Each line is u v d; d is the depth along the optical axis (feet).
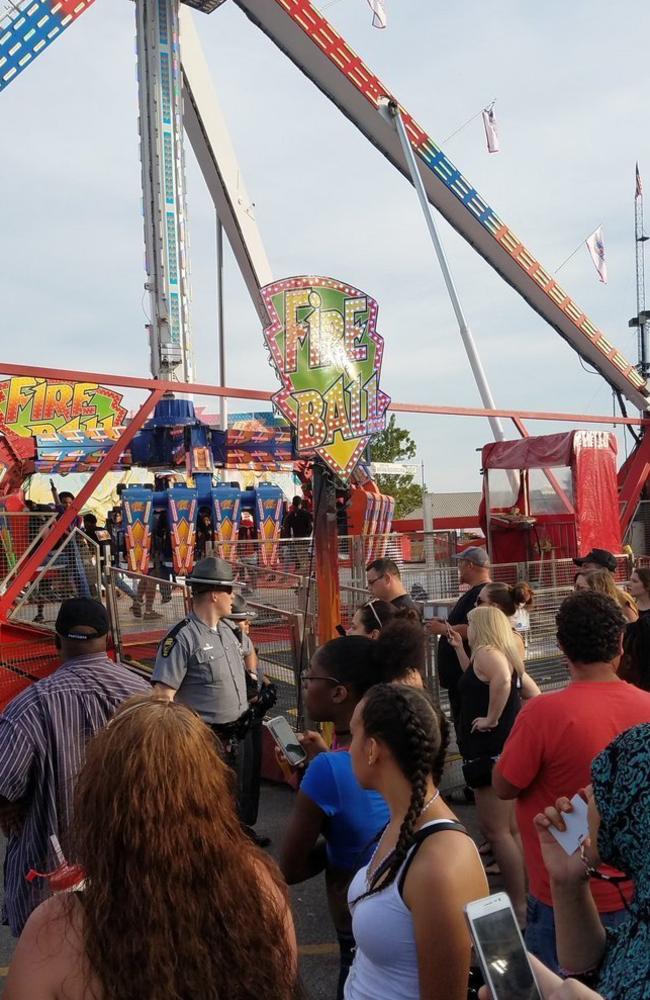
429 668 25.34
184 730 5.74
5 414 95.40
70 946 5.31
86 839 5.44
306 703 11.77
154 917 5.21
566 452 45.98
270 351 25.20
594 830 7.18
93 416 100.12
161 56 66.95
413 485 174.70
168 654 17.54
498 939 5.52
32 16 56.03
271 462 69.05
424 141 69.62
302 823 10.30
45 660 31.19
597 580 19.36
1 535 31.22
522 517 49.34
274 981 5.55
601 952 7.33
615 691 10.86
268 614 28.45
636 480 64.34
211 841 5.53
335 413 25.89
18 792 11.00
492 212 70.59
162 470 70.38
